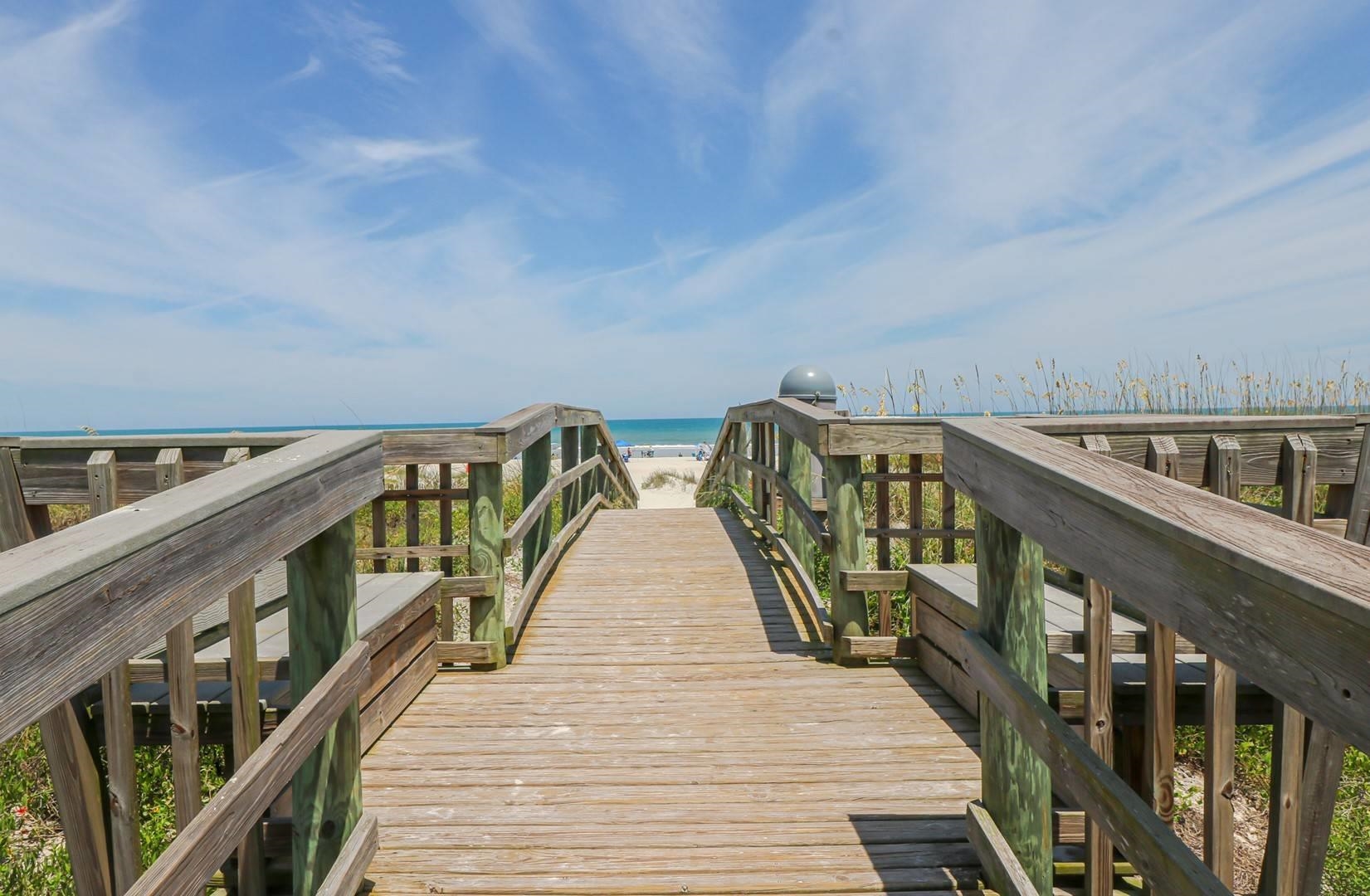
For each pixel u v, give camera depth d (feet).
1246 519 3.59
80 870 7.32
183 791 6.84
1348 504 7.77
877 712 10.75
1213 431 7.63
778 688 11.70
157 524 3.72
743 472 33.50
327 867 6.31
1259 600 3.13
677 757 9.39
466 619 18.29
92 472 8.53
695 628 14.51
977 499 6.43
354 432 6.84
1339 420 7.61
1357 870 9.32
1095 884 6.90
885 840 7.53
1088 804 4.61
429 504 24.29
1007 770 6.49
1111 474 4.68
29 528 8.73
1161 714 7.20
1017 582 6.39
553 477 17.74
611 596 16.58
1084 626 7.41
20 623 2.84
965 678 10.68
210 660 8.24
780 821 7.92
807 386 24.40
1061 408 26.18
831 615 13.78
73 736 7.20
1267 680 3.08
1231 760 6.80
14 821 10.52
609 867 7.11
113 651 3.40
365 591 11.29
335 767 6.40
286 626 9.79
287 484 5.17
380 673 10.03
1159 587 3.84
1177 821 10.96
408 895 6.70
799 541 16.61
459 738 9.98
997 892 6.45
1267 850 7.25
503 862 7.20
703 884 6.86
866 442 12.33
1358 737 2.62
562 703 11.18
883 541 13.24
